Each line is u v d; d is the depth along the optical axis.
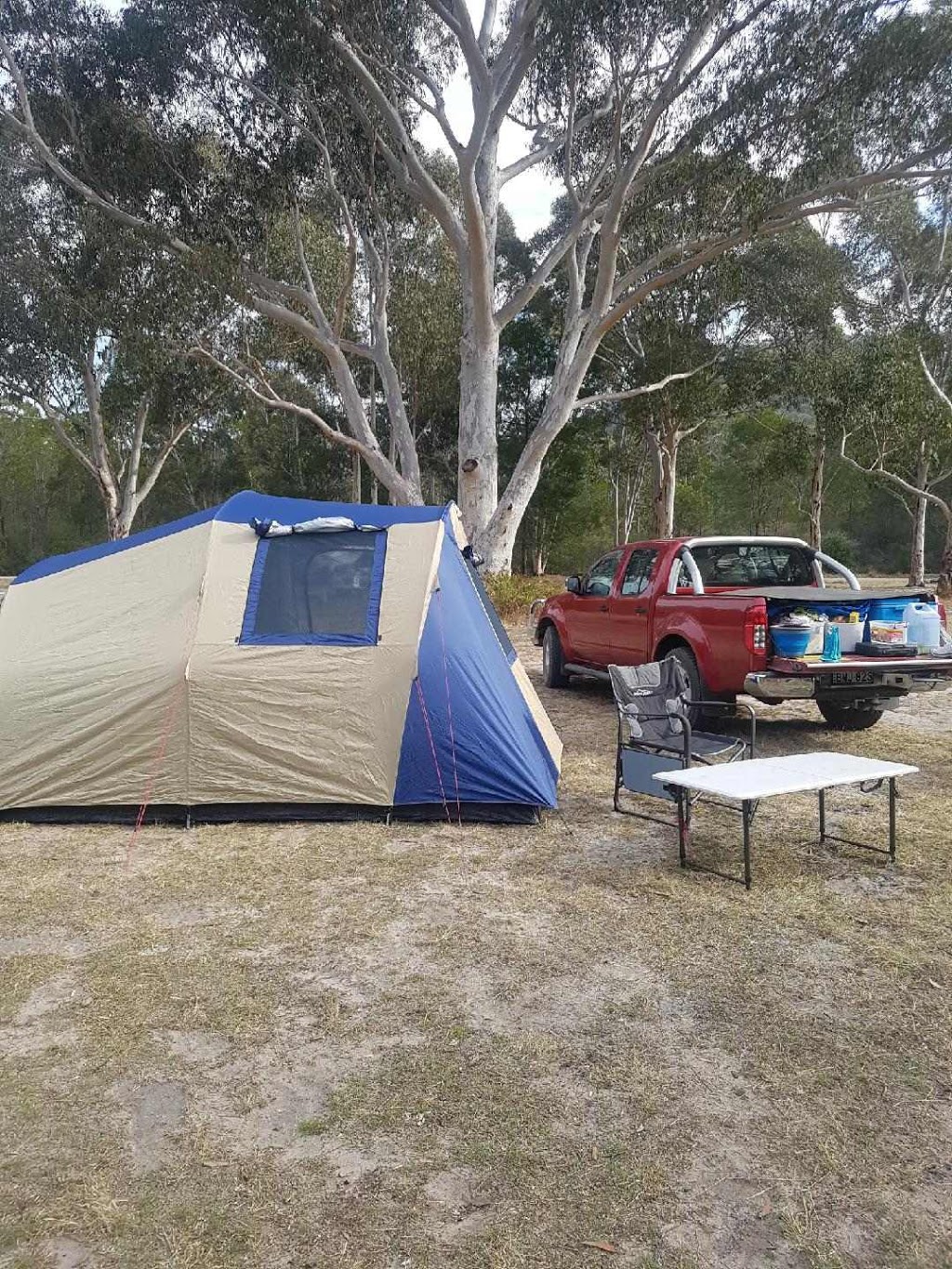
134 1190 2.61
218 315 21.88
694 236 19.09
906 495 44.81
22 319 22.97
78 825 5.95
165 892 4.80
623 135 20.14
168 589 6.32
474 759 5.87
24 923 4.41
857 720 8.62
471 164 17.88
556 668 11.09
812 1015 3.52
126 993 3.72
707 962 3.96
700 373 29.31
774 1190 2.59
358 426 21.64
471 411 20.55
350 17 16.73
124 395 29.70
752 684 7.06
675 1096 3.02
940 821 5.89
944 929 4.28
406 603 6.09
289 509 6.86
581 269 22.78
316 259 24.92
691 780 4.78
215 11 17.80
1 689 6.05
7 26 18.84
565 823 5.95
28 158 20.47
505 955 4.05
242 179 19.78
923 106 16.47
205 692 5.87
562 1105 2.98
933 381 28.86
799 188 17.59
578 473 42.88
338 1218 2.50
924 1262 2.34
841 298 27.48
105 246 19.88
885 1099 3.00
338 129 19.70
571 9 15.84
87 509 57.19
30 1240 2.43
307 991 3.74
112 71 19.19
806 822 5.92
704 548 8.88
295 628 6.09
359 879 4.96
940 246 26.69
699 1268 2.32
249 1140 2.83
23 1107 2.98
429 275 29.48
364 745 5.90
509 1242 2.41
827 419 29.03
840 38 15.56
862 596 7.41
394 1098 3.02
